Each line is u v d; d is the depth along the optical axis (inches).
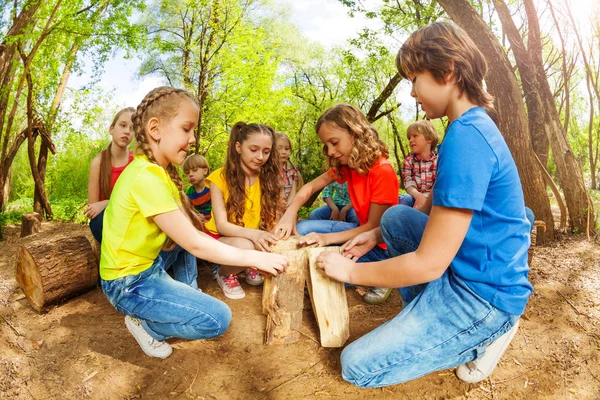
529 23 170.2
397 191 92.4
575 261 123.3
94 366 74.3
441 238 54.0
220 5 426.9
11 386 69.9
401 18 283.7
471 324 59.0
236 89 460.1
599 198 223.3
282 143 148.3
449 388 68.4
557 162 156.5
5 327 87.7
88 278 100.7
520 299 57.9
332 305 78.0
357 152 88.0
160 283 72.6
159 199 67.0
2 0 240.4
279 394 67.4
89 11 258.5
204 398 66.7
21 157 677.3
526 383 69.7
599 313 90.5
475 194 51.5
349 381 64.9
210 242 69.9
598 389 68.2
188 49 462.0
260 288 104.9
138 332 74.7
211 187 104.8
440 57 54.0
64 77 312.8
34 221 221.3
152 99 69.0
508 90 142.3
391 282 59.1
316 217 152.3
